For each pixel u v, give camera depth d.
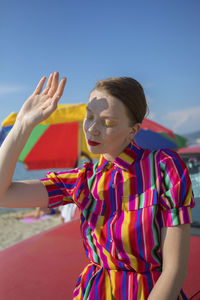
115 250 0.86
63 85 0.94
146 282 0.83
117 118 0.84
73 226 2.46
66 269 1.74
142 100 0.90
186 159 2.39
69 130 6.57
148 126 6.06
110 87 0.85
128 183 0.86
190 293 1.43
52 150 6.85
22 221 7.64
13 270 1.76
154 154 0.88
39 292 1.53
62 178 1.01
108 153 0.92
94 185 0.92
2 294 1.53
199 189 2.29
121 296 0.84
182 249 0.79
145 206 0.82
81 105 4.04
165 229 0.81
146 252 0.82
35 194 0.99
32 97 1.00
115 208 0.87
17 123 0.96
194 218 2.23
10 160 0.94
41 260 1.87
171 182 0.82
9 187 0.98
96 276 0.90
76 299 0.94
